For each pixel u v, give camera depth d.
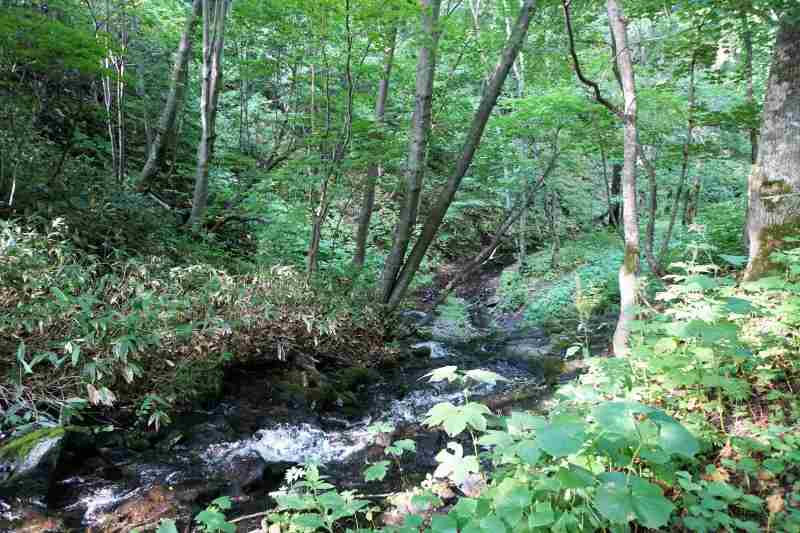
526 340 8.43
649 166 7.56
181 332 4.41
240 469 3.62
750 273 5.07
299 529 2.53
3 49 5.16
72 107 8.34
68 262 4.50
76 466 3.37
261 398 4.79
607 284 9.61
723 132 9.41
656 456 1.93
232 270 6.96
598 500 1.71
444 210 7.68
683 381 3.00
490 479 3.05
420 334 8.79
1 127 6.06
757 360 3.32
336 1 5.68
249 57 9.42
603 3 7.89
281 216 8.00
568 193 15.06
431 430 4.54
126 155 9.35
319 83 7.47
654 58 8.77
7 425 3.34
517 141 12.38
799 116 4.82
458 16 9.27
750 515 2.30
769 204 4.97
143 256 5.76
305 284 6.34
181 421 4.14
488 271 14.50
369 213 8.49
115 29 8.23
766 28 6.67
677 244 9.16
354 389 5.77
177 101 8.66
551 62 10.13
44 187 5.80
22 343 3.38
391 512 2.98
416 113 7.27
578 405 2.79
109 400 3.62
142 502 3.11
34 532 2.73
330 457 4.10
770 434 2.68
